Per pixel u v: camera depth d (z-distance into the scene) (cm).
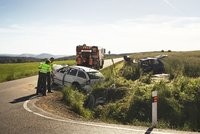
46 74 1703
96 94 1694
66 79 2020
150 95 1421
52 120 981
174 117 1301
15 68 5950
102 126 896
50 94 1739
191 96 1404
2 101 1413
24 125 905
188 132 823
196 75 2403
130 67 2711
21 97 1575
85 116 1345
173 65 2828
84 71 1973
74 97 1622
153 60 2822
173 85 1555
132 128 872
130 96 1532
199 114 1330
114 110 1434
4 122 946
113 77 1911
